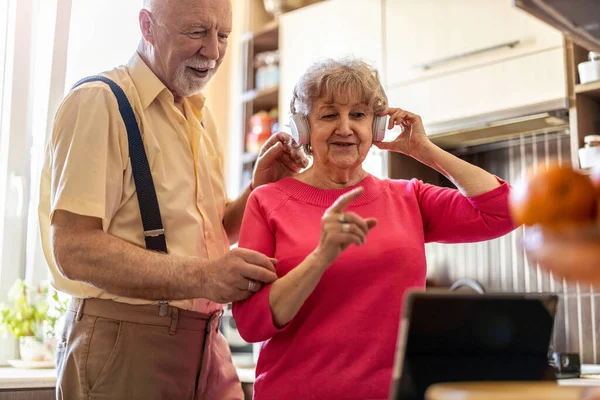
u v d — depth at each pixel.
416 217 1.34
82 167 1.36
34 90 2.35
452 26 2.41
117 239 1.35
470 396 0.59
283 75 2.96
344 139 1.30
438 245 2.66
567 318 2.27
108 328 1.40
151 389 1.40
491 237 1.36
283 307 1.15
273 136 1.61
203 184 1.58
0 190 2.28
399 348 0.76
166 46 1.49
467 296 0.79
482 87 2.31
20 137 2.31
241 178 3.11
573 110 2.11
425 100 2.46
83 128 1.38
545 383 0.77
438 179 2.68
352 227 1.07
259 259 1.21
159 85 1.52
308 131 1.33
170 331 1.43
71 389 1.42
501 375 0.82
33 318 2.20
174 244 1.46
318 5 2.87
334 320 1.19
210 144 1.69
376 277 1.21
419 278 1.25
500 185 1.35
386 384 1.15
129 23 2.48
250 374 2.06
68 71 2.36
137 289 1.31
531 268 2.38
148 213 1.42
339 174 1.32
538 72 2.19
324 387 1.15
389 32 2.60
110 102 1.43
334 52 2.78
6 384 1.78
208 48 1.50
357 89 1.28
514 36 2.25
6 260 2.28
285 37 2.99
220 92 3.26
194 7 1.47
